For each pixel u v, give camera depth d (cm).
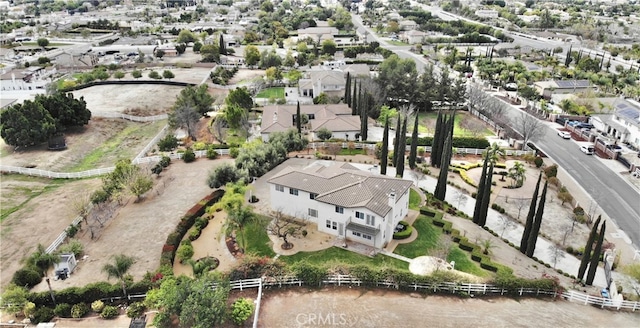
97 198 6456
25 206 6806
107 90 14312
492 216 6881
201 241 5803
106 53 19938
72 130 10469
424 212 6625
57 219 6381
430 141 9538
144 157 8581
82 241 5791
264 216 6397
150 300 4328
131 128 10969
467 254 5675
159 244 5703
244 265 4778
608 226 6688
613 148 9338
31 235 5962
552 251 5966
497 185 7888
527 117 10219
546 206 7238
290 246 5688
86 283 4919
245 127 9762
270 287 4700
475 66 17388
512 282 4694
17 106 9531
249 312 4191
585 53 19312
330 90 12925
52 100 10050
